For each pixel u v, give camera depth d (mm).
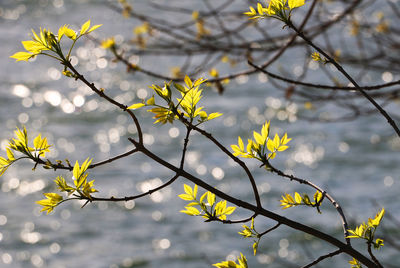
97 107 30359
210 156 25125
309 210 19703
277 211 19938
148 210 20766
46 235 19062
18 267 17406
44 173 23141
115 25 40156
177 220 19812
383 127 26016
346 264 16281
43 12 45031
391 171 22422
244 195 21438
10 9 45594
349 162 23688
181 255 17656
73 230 19406
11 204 20922
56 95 31781
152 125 28344
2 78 33750
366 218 18594
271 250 17516
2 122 28578
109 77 33594
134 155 25438
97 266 17172
